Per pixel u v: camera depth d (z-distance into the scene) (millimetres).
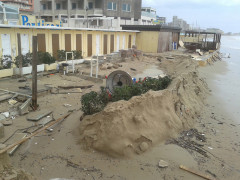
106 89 11352
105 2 51844
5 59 18031
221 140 10375
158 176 7480
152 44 38375
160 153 8586
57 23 37656
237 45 90500
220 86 21172
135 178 7348
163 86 12977
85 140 8734
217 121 12562
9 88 14469
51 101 13281
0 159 6605
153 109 9945
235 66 35625
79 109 12117
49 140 9078
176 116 10750
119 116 8586
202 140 10102
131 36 37344
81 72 20328
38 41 21609
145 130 9016
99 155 8258
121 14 55062
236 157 9055
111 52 32344
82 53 27016
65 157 8086
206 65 31719
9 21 28406
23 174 6574
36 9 61750
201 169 8023
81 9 52719
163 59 31812
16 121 10547
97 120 8930
